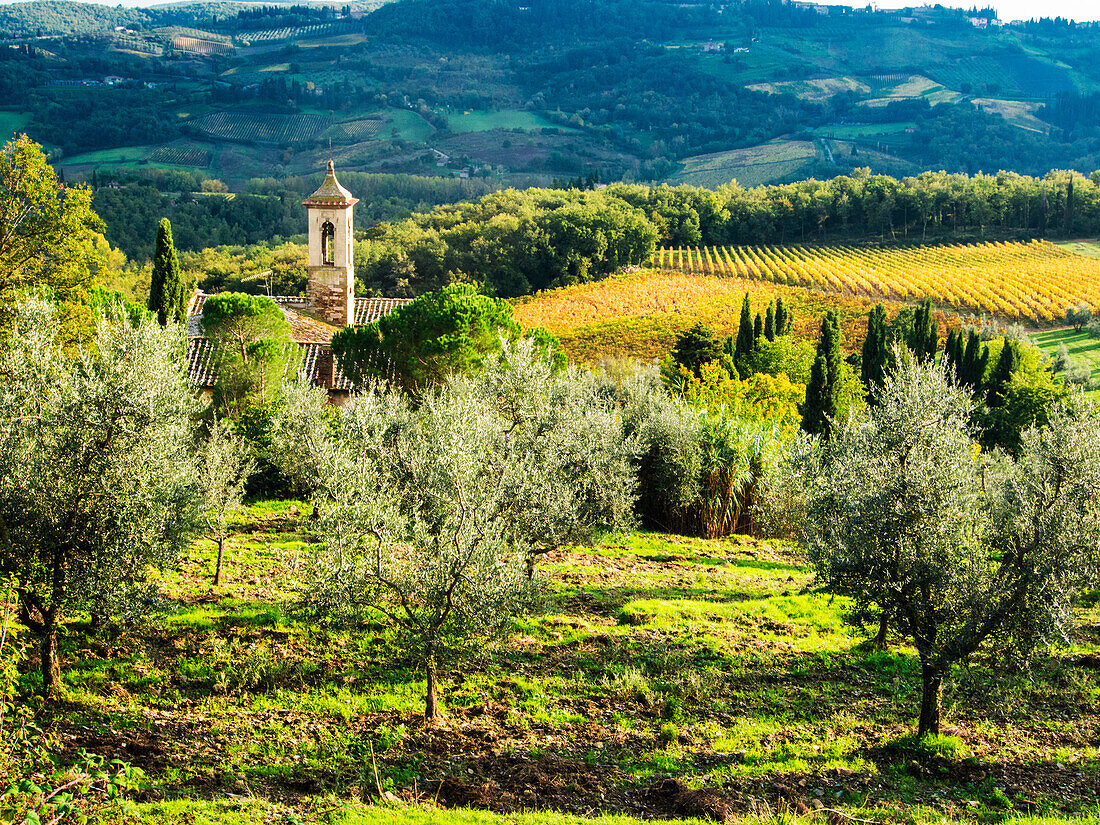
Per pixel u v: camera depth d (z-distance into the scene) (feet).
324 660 47.78
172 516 45.01
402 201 625.41
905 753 39.37
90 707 39.81
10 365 43.06
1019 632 39.42
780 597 65.87
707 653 52.49
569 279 387.75
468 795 33.58
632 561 79.92
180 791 32.81
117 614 42.06
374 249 397.80
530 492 54.90
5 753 28.81
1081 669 51.08
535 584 44.24
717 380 144.46
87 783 28.94
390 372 117.39
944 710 44.75
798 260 403.75
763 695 46.47
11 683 35.14
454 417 55.98
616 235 406.00
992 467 54.03
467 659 43.09
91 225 97.04
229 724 39.42
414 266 392.06
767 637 56.34
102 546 40.45
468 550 41.32
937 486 39.93
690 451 95.25
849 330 264.93
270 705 41.81
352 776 35.22
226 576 62.18
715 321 270.05
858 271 358.23
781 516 92.94
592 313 290.97
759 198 518.37
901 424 41.65
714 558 83.35
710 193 519.60
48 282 92.48
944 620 39.88
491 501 45.37
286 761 36.17
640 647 52.60
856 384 151.43
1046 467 42.42
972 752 39.88
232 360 111.86
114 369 42.47
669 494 96.07
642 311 290.97
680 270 390.01
